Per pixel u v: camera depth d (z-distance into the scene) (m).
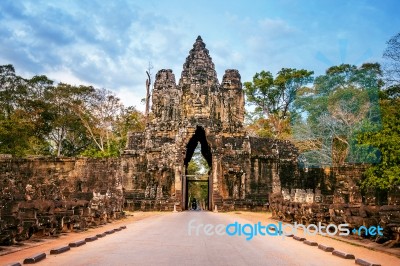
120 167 60.53
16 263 11.23
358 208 20.27
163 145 59.97
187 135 59.12
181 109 62.59
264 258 13.58
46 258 13.01
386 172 30.08
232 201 55.22
